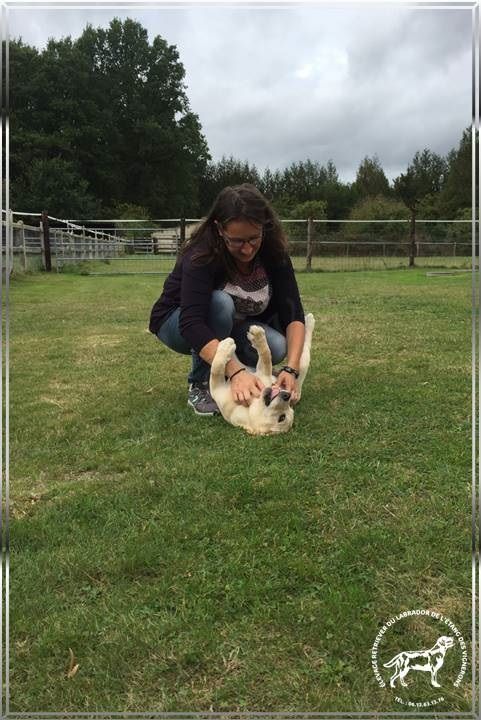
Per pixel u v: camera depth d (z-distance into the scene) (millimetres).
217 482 1983
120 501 1896
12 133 31938
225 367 2496
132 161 39156
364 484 1953
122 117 38594
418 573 1502
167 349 4340
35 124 33375
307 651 1280
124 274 13141
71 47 34406
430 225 16438
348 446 2242
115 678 1239
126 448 2375
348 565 1534
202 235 2600
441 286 9008
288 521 1730
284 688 1200
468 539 1629
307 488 1930
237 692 1196
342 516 1756
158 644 1304
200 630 1333
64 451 2367
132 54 38000
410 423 2480
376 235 16203
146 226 25391
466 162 21938
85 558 1594
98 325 5551
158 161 40000
